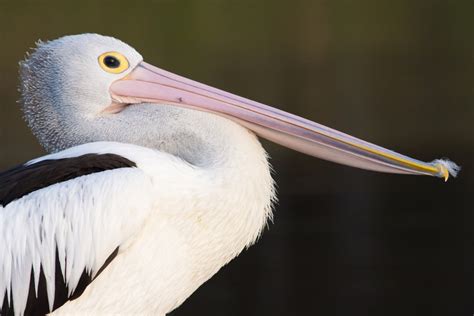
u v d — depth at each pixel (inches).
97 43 307.7
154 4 1176.2
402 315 498.3
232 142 296.2
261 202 295.7
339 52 1047.0
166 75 309.3
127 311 287.3
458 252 565.6
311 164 725.9
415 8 1204.5
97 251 275.1
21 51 956.6
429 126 805.9
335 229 607.8
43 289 278.2
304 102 882.8
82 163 283.7
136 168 280.5
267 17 1149.1
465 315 504.4
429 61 1018.7
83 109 305.3
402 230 599.5
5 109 818.2
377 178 697.0
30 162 298.2
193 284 298.8
